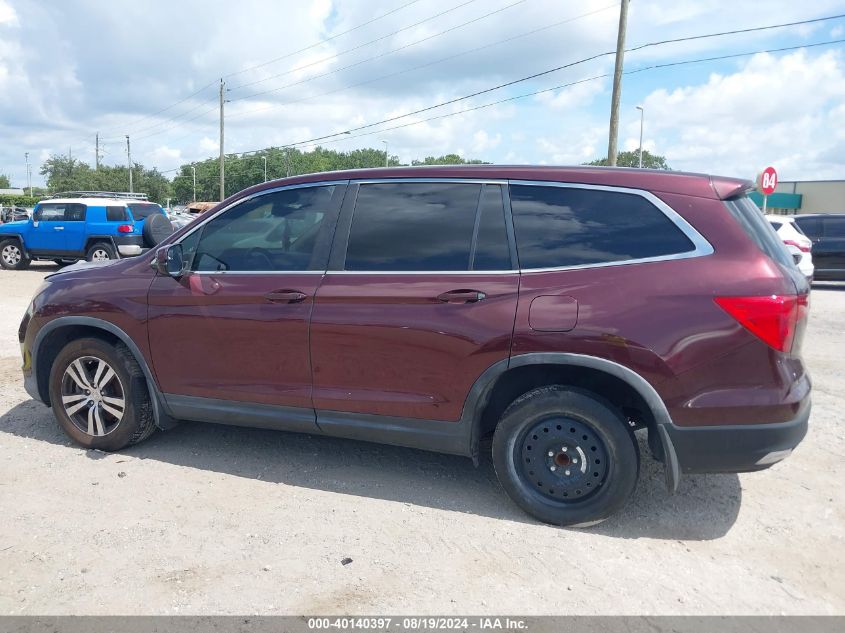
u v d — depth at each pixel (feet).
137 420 14.78
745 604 9.82
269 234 13.88
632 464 11.50
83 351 14.88
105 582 10.07
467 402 12.13
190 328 13.98
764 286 10.70
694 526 12.12
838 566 10.89
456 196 12.73
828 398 20.16
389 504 12.80
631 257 11.47
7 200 261.44
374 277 12.71
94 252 56.75
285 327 13.19
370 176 13.39
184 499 12.85
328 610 9.48
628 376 11.12
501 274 12.01
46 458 14.70
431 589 10.03
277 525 11.89
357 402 12.87
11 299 39.40
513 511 12.60
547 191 12.24
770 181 54.90
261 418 13.78
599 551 11.21
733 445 10.89
